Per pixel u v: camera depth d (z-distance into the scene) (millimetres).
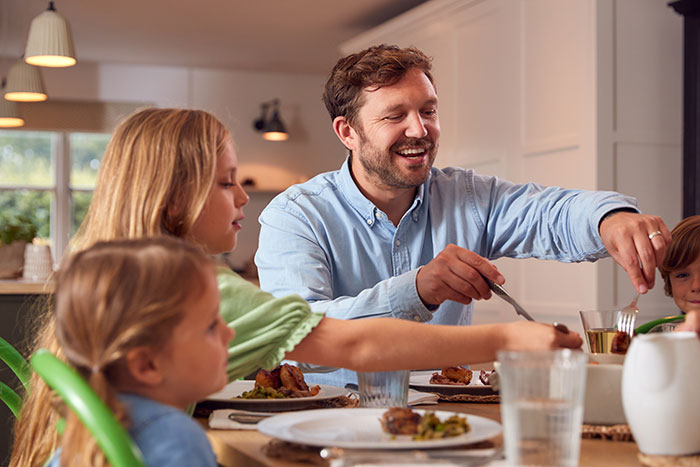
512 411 705
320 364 1055
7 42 5969
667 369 790
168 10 5250
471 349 1011
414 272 1295
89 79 6621
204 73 6879
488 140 4234
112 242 828
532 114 3881
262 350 1049
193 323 797
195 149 1072
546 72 3775
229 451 914
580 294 3523
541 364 697
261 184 6988
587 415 927
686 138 3441
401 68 1672
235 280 1095
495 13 4145
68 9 5188
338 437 876
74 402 683
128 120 1104
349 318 1325
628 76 3525
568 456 701
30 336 3098
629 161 3527
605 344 1112
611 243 1316
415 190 1799
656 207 3576
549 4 3748
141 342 760
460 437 837
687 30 3439
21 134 6652
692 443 791
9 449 2922
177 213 1063
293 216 1730
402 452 804
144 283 771
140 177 1055
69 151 6719
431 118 1723
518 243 1791
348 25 5652
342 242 1771
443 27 4613
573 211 1576
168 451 724
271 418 948
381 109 1675
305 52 6379
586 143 3504
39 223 6668
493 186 1868
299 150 7098
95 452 709
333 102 1799
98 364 758
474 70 4332
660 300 3549
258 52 6363
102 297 764
